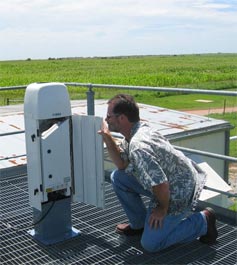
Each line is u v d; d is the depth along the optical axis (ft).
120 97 10.05
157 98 108.17
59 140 10.57
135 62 351.05
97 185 10.69
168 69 246.68
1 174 16.51
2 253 10.42
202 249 10.48
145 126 10.03
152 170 9.29
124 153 10.53
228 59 416.46
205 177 10.67
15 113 32.78
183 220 10.27
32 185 10.73
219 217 12.42
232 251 10.36
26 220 12.42
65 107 10.53
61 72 231.30
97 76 191.11
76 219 12.47
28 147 10.59
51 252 10.43
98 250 10.50
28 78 186.09
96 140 10.45
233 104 94.73
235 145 51.29
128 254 10.29
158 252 10.34
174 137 25.91
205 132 28.32
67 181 10.92
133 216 11.04
